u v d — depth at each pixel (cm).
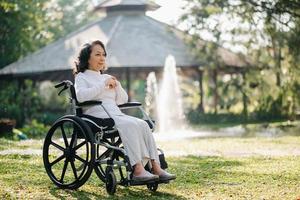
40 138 1859
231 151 1192
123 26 3155
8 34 3425
